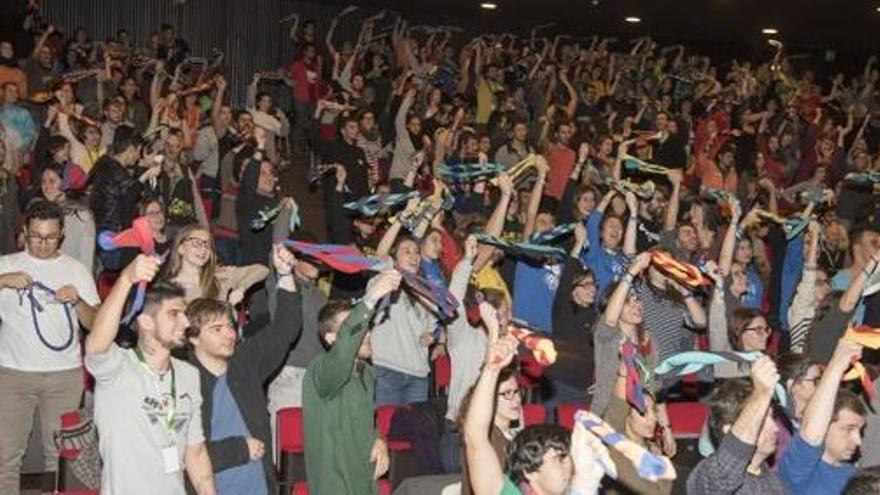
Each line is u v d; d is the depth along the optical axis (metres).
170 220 10.67
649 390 5.21
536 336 4.62
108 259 9.07
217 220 11.95
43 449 6.82
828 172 17.50
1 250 9.23
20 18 16.91
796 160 17.88
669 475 3.74
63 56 16.09
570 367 7.93
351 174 13.09
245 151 11.88
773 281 11.31
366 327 5.18
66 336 6.58
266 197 10.59
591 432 3.82
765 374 4.43
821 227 10.77
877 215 11.12
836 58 24.34
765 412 4.43
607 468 3.79
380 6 20.95
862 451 5.88
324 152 13.21
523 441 4.08
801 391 5.49
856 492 4.05
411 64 18.44
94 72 13.78
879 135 20.81
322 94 17.19
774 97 20.19
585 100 18.94
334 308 5.49
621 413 5.27
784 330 10.03
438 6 20.70
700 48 23.67
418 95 16.42
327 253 5.86
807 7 19.50
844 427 5.06
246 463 5.29
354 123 13.21
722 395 4.77
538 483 4.05
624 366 5.29
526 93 18.53
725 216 12.16
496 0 19.83
